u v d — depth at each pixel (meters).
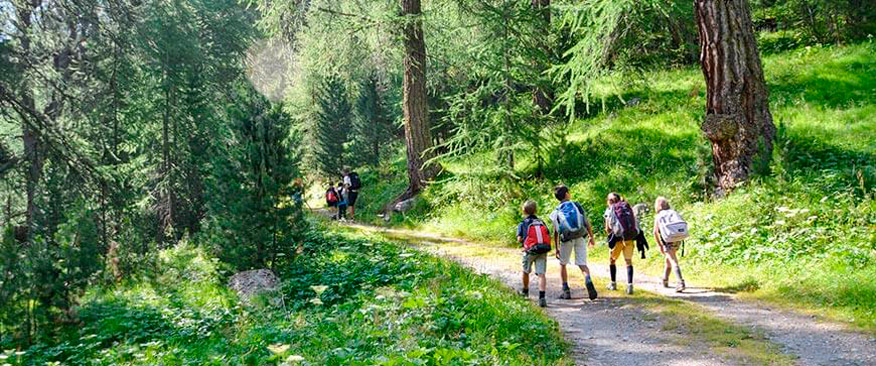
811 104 17.95
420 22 21.97
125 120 22.80
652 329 7.90
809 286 9.07
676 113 21.02
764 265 10.47
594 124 22.83
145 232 20.62
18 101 17.42
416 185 23.89
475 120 19.38
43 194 17.55
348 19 21.28
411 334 7.21
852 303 8.11
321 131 38.53
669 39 23.88
